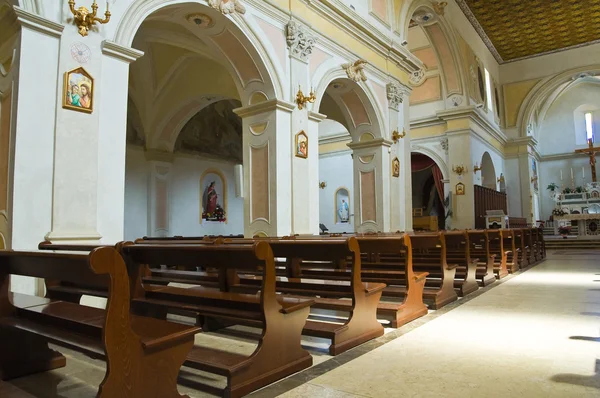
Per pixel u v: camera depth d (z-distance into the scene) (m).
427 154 19.28
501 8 18.33
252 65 8.47
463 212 17.86
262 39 8.29
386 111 12.07
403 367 3.35
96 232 5.32
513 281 8.23
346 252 3.91
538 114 26.52
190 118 13.88
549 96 25.52
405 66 12.95
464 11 18.36
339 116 13.59
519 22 19.48
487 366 3.36
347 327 3.88
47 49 5.02
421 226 19.00
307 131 9.23
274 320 3.15
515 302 6.02
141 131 13.13
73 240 5.05
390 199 11.95
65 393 2.90
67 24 5.19
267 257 3.08
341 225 21.12
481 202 18.64
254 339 4.24
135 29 6.06
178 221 14.26
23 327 2.85
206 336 4.36
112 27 5.75
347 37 10.67
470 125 18.19
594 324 4.72
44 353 3.33
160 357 2.47
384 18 12.23
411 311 4.98
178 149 14.37
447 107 18.62
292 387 2.96
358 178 12.07
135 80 12.45
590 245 17.25
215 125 15.89
